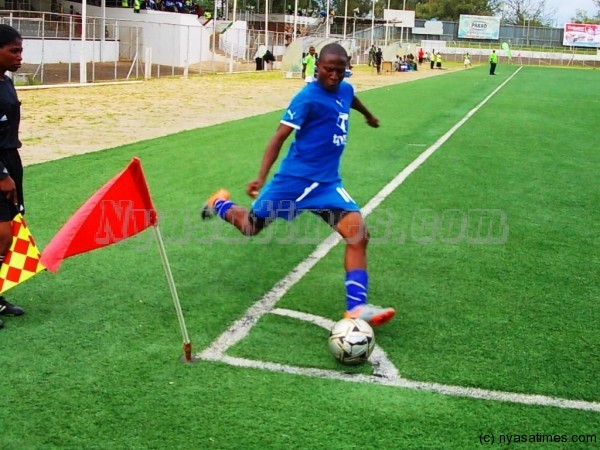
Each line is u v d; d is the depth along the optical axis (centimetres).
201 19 5053
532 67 6956
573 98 2864
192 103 2183
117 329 478
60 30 3706
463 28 9400
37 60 3450
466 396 396
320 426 361
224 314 508
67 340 459
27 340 458
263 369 422
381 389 401
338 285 577
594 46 9162
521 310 532
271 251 667
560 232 768
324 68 453
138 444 343
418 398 392
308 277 596
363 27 8362
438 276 607
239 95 2531
